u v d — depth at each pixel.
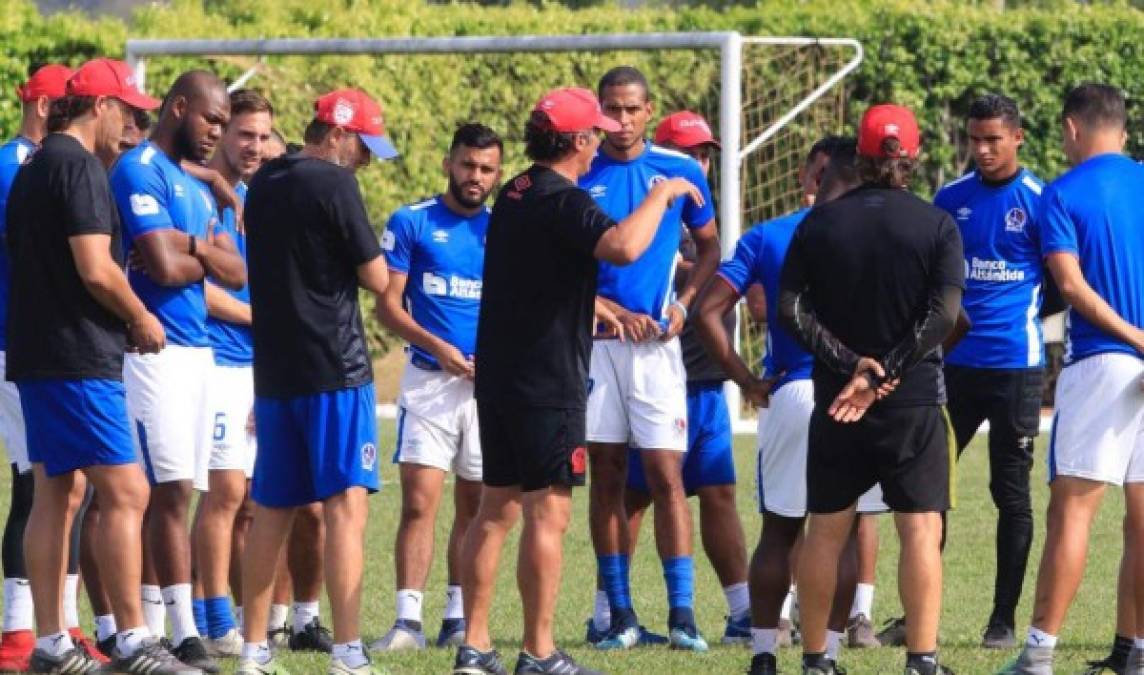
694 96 75.12
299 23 78.19
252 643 27.66
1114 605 38.25
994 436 33.97
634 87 33.84
